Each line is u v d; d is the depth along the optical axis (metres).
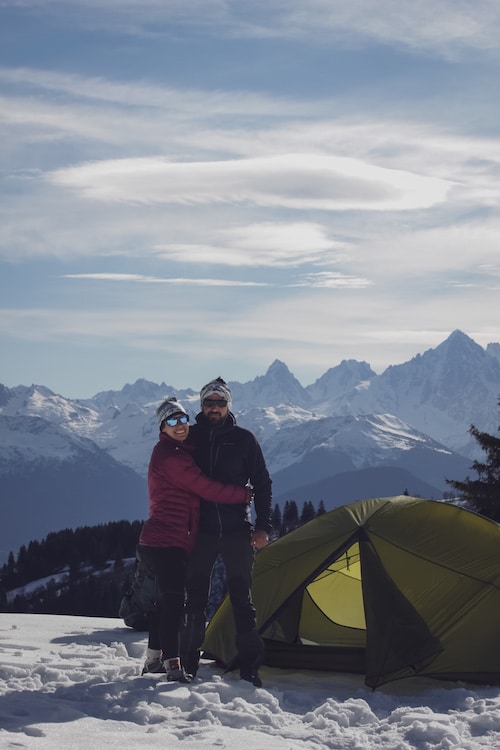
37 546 140.38
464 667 8.50
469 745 5.77
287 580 9.59
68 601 115.19
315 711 6.91
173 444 8.23
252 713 6.65
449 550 9.40
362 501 10.24
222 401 8.41
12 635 11.10
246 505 8.42
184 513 8.06
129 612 12.15
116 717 6.28
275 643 9.80
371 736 6.23
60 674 7.93
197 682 7.92
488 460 41.47
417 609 8.94
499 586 9.13
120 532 142.25
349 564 10.34
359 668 9.27
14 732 5.50
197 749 5.41
